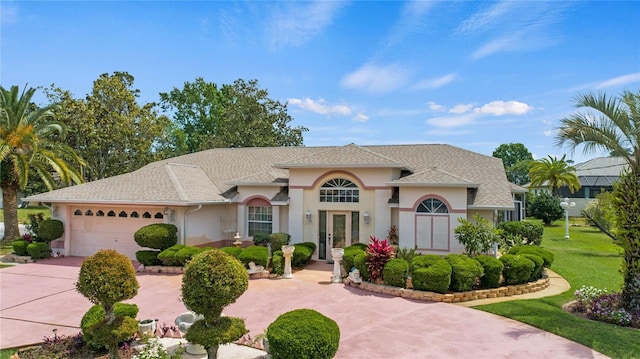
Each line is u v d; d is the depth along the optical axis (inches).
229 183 867.4
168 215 770.2
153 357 322.3
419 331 426.0
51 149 1126.4
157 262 735.7
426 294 546.6
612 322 446.6
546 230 1526.8
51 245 871.7
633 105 483.2
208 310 297.3
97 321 350.0
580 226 1696.6
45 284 633.0
